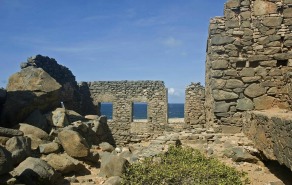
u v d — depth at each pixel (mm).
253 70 9875
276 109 9492
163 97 19953
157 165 6770
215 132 9922
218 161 7426
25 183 5527
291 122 5145
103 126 14594
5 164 5121
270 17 9812
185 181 6023
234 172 6703
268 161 7777
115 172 6914
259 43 9875
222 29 10102
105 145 10984
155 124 19859
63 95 17469
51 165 7039
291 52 9625
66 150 8234
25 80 11656
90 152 8516
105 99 20797
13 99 10000
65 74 18719
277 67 9766
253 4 9961
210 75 10977
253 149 7992
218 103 10000
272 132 6391
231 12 10062
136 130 20094
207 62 12945
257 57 9852
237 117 9859
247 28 9945
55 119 10469
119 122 20406
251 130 8508
